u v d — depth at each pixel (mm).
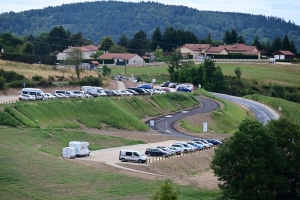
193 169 107625
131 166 98750
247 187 86062
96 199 75250
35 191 75688
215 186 94500
